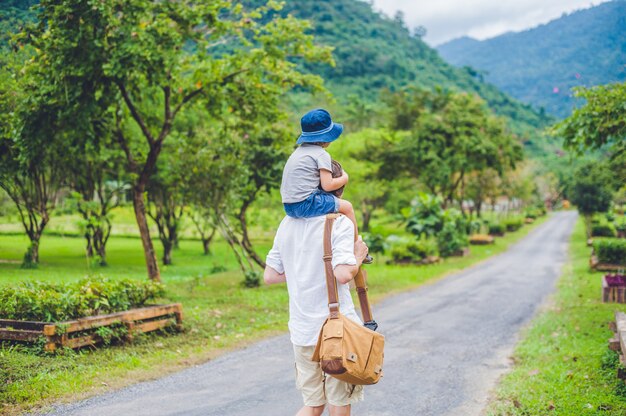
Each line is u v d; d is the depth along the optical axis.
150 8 11.23
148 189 23.14
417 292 14.95
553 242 39.75
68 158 14.97
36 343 6.50
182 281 16.39
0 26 11.53
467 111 35.97
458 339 8.91
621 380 5.86
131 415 4.81
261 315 10.45
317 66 135.12
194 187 15.29
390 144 39.22
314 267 2.79
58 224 27.52
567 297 13.87
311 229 2.82
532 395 5.59
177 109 13.38
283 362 7.05
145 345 7.46
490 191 50.19
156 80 11.67
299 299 2.83
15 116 11.12
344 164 36.81
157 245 33.62
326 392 2.85
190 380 6.09
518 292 15.20
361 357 2.62
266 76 14.30
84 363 6.34
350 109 71.00
